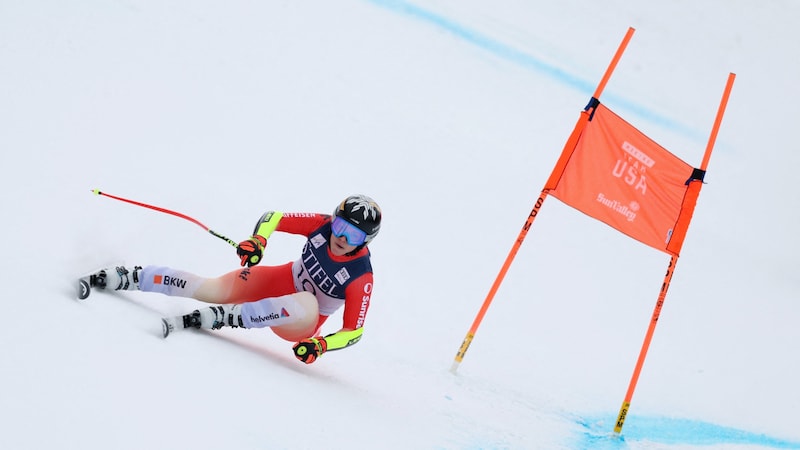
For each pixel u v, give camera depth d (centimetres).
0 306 1348
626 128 2295
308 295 1738
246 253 1691
